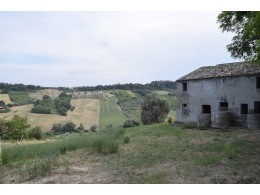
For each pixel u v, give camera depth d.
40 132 42.06
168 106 49.78
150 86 112.81
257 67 24.20
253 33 13.69
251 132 20.67
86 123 70.94
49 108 77.75
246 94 24.11
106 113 80.75
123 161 13.61
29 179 10.78
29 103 84.94
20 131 28.91
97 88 111.12
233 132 21.34
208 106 28.56
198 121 27.34
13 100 87.38
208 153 14.00
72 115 77.31
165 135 22.44
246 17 17.19
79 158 15.15
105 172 11.52
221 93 26.22
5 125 27.88
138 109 85.38
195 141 18.25
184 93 30.52
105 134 24.23
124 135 24.64
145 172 11.09
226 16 18.14
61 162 14.03
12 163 14.70
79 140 20.28
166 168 11.55
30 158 16.06
